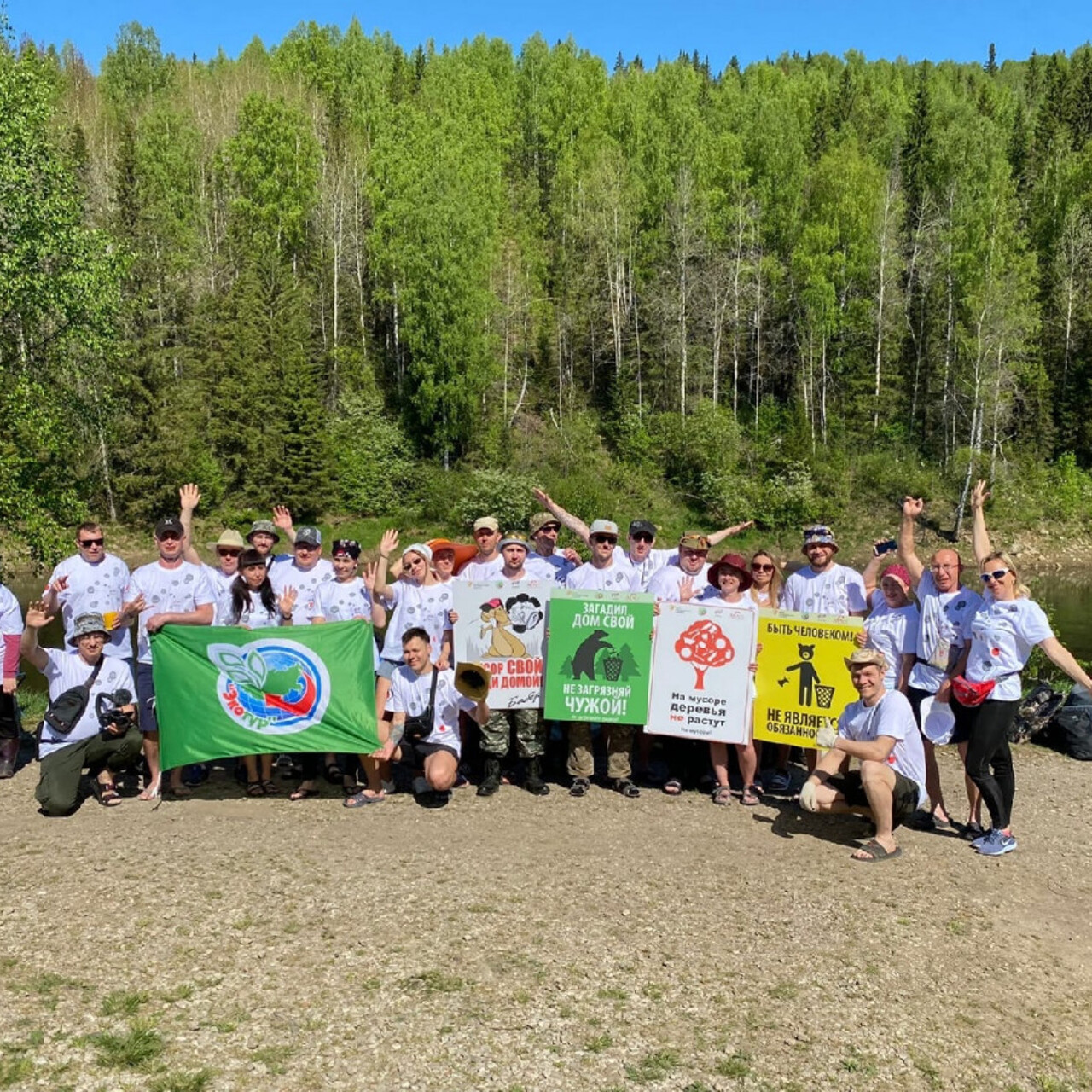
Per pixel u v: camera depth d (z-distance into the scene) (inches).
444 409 1987.0
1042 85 3757.4
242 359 1803.6
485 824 327.6
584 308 2231.8
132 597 360.5
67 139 1903.3
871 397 2092.8
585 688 353.4
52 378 831.1
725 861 299.9
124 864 281.6
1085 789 402.0
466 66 3117.6
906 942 252.1
